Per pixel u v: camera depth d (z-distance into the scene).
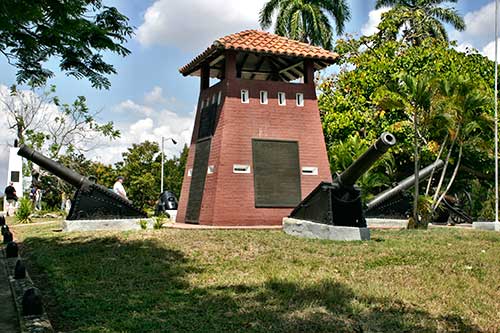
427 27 33.72
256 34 20.84
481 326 6.28
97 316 6.61
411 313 6.68
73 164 36.88
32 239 14.66
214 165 18.59
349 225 14.04
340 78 28.50
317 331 5.99
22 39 8.82
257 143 18.81
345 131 26.69
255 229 16.38
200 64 20.98
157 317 6.58
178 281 8.56
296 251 11.41
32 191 31.55
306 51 19.59
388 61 27.06
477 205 31.42
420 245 12.28
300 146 19.38
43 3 8.21
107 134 36.97
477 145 19.59
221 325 6.22
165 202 26.17
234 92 18.92
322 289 7.71
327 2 33.09
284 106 19.52
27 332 5.66
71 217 16.59
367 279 8.50
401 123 24.47
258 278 8.69
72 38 8.98
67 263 10.28
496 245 12.54
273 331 5.97
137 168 43.47
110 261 10.36
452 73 24.25
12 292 7.88
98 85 10.07
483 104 17.50
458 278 8.64
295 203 18.80
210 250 11.52
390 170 23.89
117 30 9.59
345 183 13.95
